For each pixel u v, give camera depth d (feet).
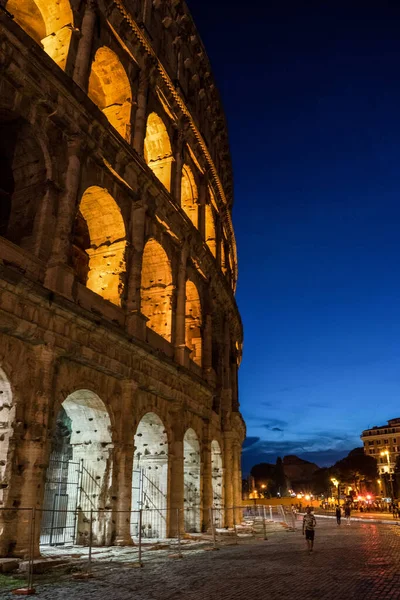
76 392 73.00
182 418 97.96
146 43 101.24
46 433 60.13
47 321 62.49
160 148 115.65
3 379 57.88
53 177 70.28
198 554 71.92
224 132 159.02
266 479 569.64
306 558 67.87
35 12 94.22
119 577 49.57
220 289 137.18
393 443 581.53
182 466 95.61
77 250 106.11
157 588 43.78
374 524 170.91
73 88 72.49
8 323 57.06
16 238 68.69
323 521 197.47
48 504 88.43
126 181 86.53
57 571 51.88
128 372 79.00
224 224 162.91
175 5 122.62
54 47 80.94
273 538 105.91
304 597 39.55
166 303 104.88
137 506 92.79
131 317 83.41
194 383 103.81
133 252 87.81
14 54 63.77
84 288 73.56
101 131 78.89
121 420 77.46
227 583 46.60
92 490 73.97
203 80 143.54
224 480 128.67
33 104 68.64
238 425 149.89
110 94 99.30
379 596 39.81
